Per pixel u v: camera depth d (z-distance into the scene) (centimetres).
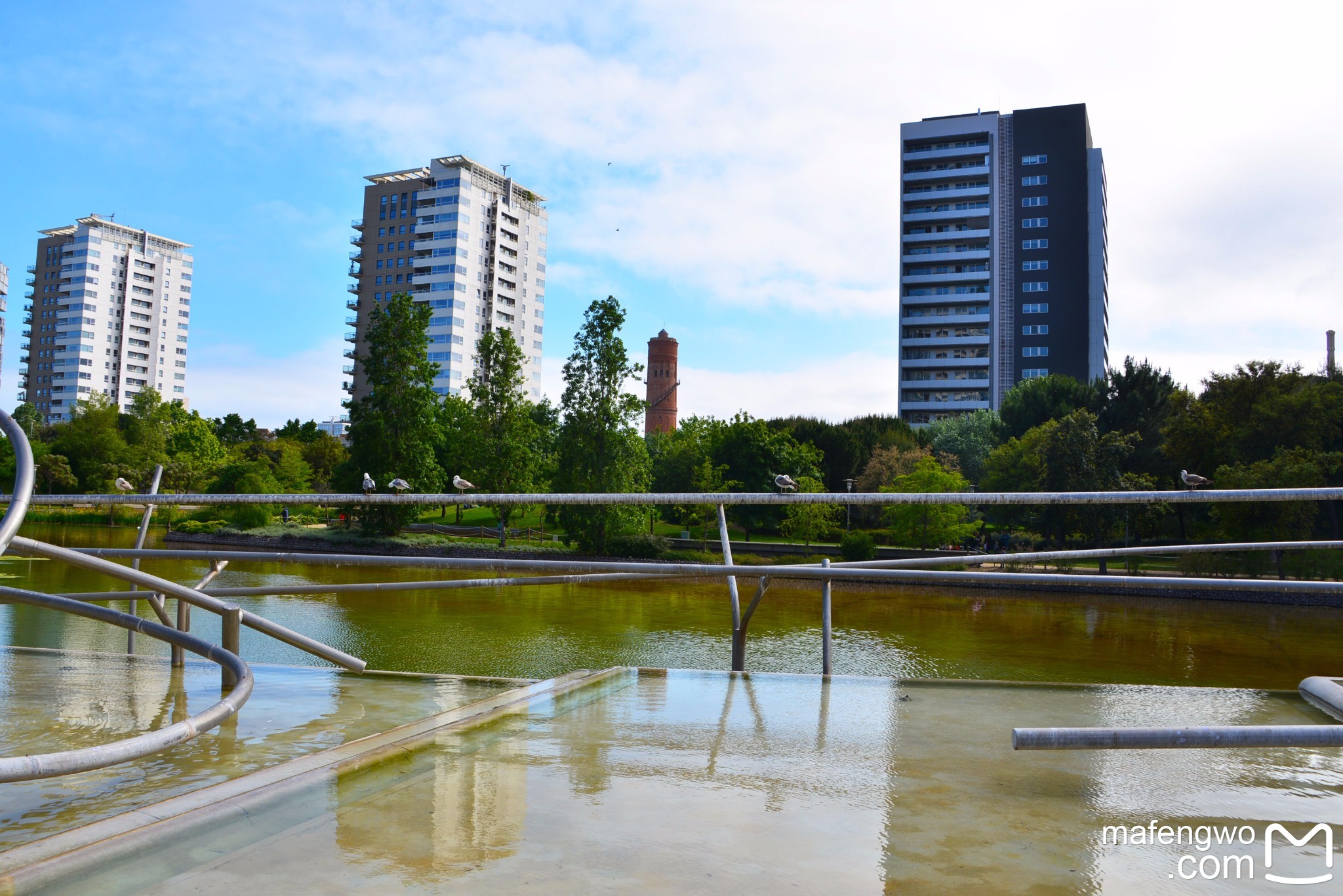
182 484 6669
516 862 119
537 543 4547
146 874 111
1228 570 3045
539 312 12875
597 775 167
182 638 201
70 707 233
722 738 200
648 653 1230
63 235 14662
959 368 9612
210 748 193
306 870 114
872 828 139
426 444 4659
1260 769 181
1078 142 9238
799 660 1236
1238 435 3494
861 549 3869
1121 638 1633
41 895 102
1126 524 3675
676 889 111
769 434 5275
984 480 4256
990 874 119
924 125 9812
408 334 4631
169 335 15100
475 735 198
